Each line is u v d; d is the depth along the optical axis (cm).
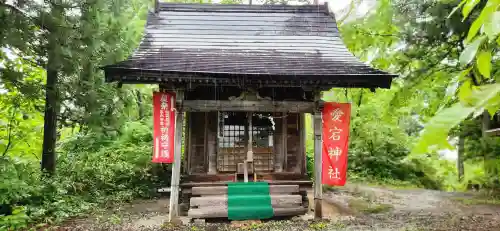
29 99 1030
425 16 1085
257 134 1079
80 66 1079
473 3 116
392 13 957
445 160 1981
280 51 1055
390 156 1898
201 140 1067
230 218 946
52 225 898
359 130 1891
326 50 1073
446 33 1045
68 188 1151
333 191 1471
